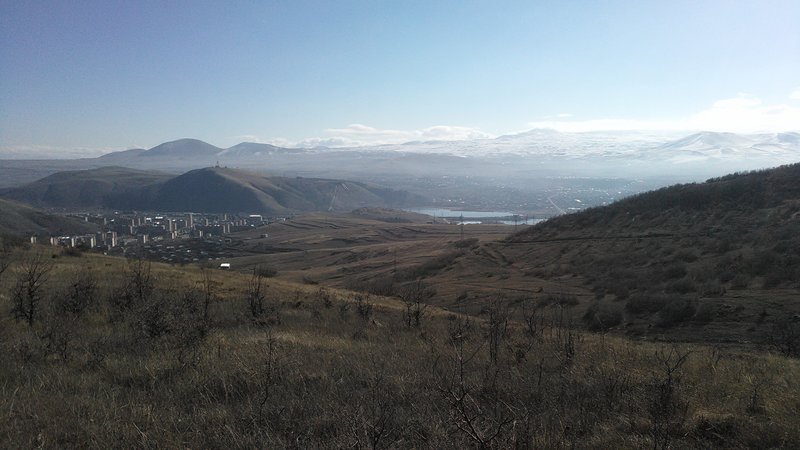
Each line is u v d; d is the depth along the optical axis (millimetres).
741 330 20875
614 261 41500
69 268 24812
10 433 5020
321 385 7246
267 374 7266
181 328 10656
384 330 14641
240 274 33625
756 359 11641
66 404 6020
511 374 8125
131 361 8414
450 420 5082
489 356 9797
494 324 12922
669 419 5906
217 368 7812
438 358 9188
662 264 36906
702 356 11680
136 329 10820
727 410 6469
